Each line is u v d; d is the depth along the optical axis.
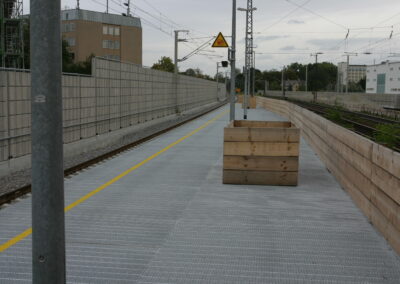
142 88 23.03
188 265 4.80
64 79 13.34
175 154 13.55
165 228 6.09
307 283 4.36
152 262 4.87
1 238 5.64
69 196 7.96
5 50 37.91
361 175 7.07
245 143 8.92
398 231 5.11
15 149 10.84
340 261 4.94
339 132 9.23
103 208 7.13
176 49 37.38
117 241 5.54
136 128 21.61
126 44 86.12
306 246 5.41
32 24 2.70
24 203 7.55
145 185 8.98
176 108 33.97
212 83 69.31
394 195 5.23
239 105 62.06
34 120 2.73
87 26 81.31
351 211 7.02
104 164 11.66
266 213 6.87
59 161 2.79
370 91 96.06
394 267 4.78
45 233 2.78
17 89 10.81
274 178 8.93
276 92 112.19
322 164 11.57
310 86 139.88
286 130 8.80
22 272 4.59
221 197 7.93
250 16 41.91
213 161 12.16
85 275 4.52
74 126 14.14
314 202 7.59
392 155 5.33
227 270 4.67
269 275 4.55
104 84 16.89
